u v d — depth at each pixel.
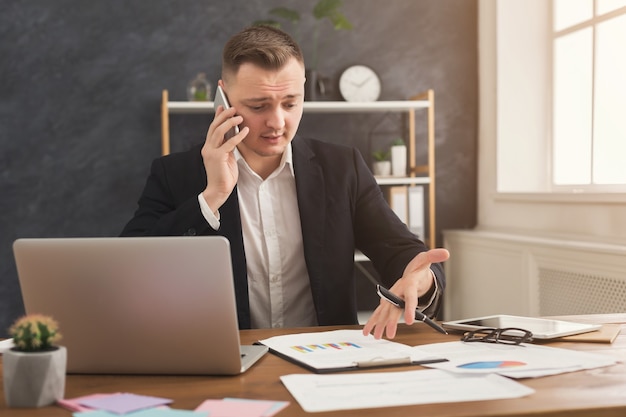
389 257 2.05
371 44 4.14
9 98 3.87
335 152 2.18
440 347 1.47
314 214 2.07
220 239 1.24
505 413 1.04
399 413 1.04
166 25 3.97
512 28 3.95
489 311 3.79
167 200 2.12
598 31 3.41
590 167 3.50
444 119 4.23
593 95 3.46
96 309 1.30
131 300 1.29
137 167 3.97
